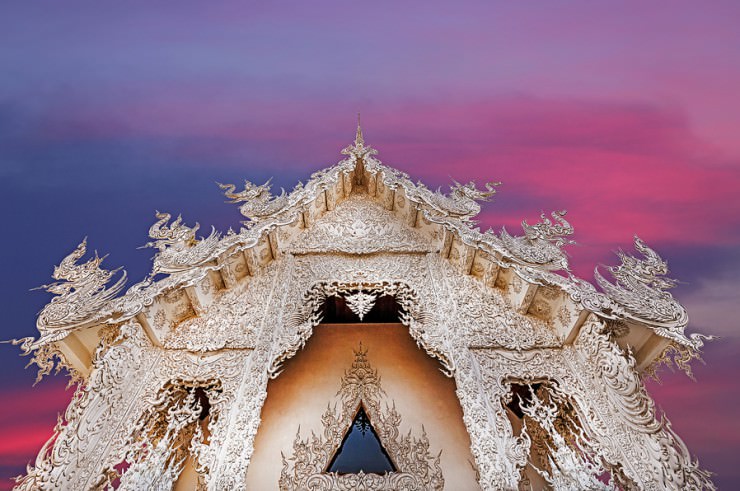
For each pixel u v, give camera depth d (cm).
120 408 382
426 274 546
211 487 343
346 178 655
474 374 427
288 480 511
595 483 339
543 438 540
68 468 318
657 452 338
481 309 497
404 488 505
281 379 611
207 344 456
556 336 467
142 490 341
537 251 479
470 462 531
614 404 386
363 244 590
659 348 388
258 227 518
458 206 562
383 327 679
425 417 574
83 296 389
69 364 393
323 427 562
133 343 417
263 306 503
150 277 449
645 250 436
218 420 392
